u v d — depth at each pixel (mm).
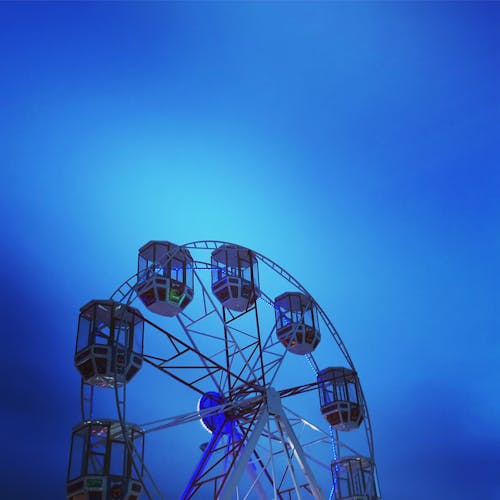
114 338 33969
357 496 38906
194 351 36594
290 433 38344
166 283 38000
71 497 30125
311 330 44094
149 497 30891
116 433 31625
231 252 43469
